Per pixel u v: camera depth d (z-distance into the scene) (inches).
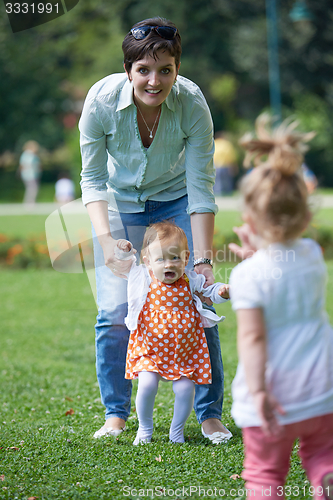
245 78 1895.9
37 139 1667.1
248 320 114.3
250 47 1753.2
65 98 1665.8
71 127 1620.3
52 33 1609.3
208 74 1814.7
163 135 181.8
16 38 1514.5
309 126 1656.0
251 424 114.9
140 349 180.2
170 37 164.4
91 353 347.9
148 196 192.7
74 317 446.3
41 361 333.7
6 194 1502.2
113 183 193.9
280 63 1712.6
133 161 186.4
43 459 169.8
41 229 823.1
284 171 116.0
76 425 211.9
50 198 1397.6
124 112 177.6
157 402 237.9
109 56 1662.2
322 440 117.2
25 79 1589.6
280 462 117.6
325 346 116.6
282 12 1679.4
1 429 205.8
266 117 121.1
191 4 1771.7
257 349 113.1
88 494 144.9
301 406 113.2
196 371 179.2
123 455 170.1
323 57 1716.3
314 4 1620.3
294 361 114.6
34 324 426.9
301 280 116.6
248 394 116.9
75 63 1716.3
